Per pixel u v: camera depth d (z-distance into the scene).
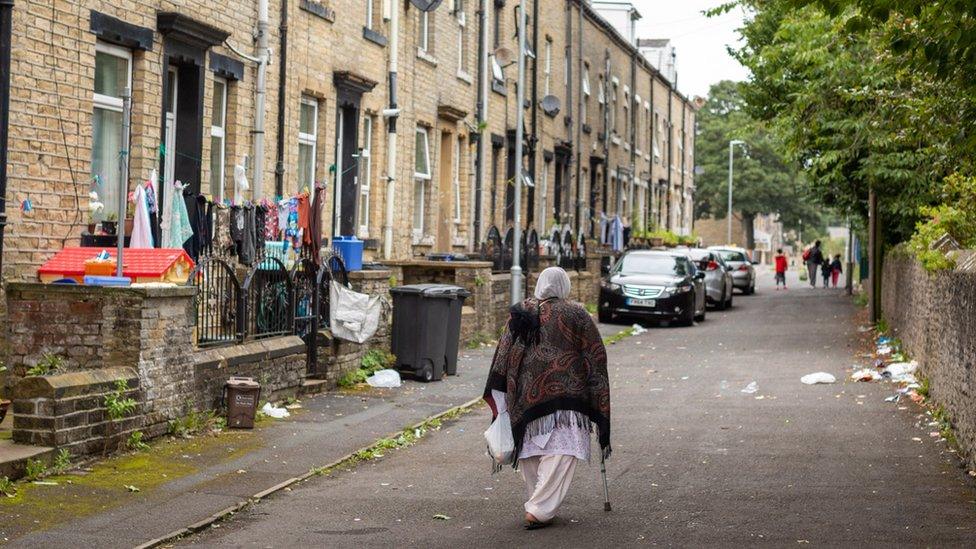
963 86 10.73
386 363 17.23
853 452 11.75
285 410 13.66
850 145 23.36
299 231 16.06
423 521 8.77
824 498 9.54
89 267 12.04
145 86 14.22
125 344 10.95
